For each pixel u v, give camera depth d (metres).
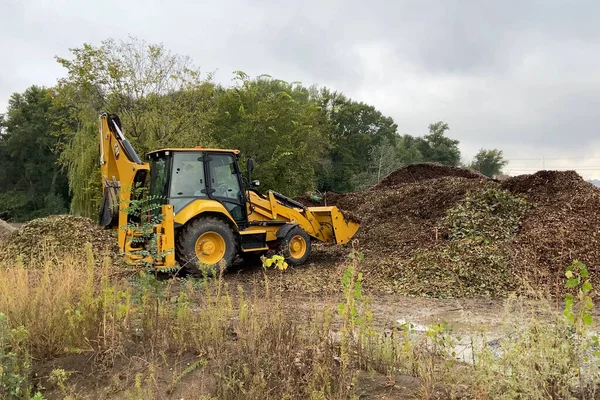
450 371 3.43
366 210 14.45
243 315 3.98
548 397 2.92
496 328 5.45
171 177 8.96
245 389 3.24
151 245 4.90
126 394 3.25
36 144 49.59
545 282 7.60
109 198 8.66
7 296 4.09
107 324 4.04
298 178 22.12
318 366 3.19
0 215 47.53
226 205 9.48
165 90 16.88
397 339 4.07
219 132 20.92
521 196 11.23
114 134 8.93
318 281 8.53
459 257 8.57
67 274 4.53
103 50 15.86
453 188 12.93
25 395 3.30
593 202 9.92
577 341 3.09
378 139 57.69
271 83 31.03
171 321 4.21
